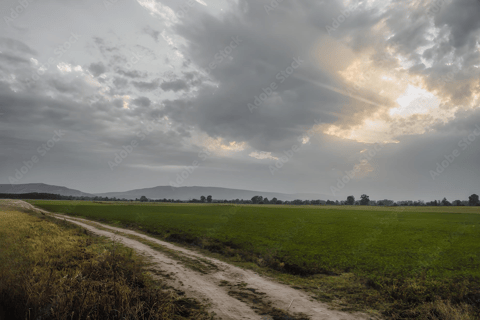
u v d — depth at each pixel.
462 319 8.88
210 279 13.61
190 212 74.12
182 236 29.45
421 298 10.99
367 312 9.75
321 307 10.12
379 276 14.68
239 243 25.25
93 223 42.44
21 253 13.05
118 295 8.01
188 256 19.50
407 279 13.73
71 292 7.90
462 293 11.40
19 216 37.97
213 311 9.23
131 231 34.25
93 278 9.95
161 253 20.00
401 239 29.92
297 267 16.91
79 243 18.61
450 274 15.26
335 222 51.81
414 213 89.25
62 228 28.02
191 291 11.39
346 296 11.55
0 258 11.85
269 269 16.67
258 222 48.00
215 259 19.00
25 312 6.96
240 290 11.96
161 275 13.64
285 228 38.97
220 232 32.69
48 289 7.86
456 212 98.44
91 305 7.32
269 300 10.73
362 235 32.84
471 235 34.03
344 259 18.89
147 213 65.81
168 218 52.09
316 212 87.88
